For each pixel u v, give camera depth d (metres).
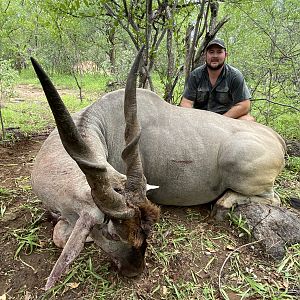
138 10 4.95
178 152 3.63
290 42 6.46
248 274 3.03
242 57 7.05
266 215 3.45
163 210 3.85
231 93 5.01
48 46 15.27
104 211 2.30
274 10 6.30
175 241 3.32
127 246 2.63
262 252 3.23
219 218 3.66
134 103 2.64
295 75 5.95
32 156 5.10
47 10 5.64
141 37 4.83
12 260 3.06
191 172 3.67
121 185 2.56
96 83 14.16
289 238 3.31
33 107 8.73
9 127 6.34
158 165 3.63
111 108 3.58
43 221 3.51
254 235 3.35
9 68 6.27
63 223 3.05
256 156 3.56
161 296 2.79
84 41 11.66
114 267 2.93
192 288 2.86
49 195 2.91
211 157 3.68
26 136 5.95
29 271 2.96
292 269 3.08
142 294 2.78
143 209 2.48
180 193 3.76
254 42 6.87
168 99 5.28
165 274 2.96
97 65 16.36
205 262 3.13
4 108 8.30
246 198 3.71
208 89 5.03
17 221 3.52
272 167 3.67
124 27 4.84
